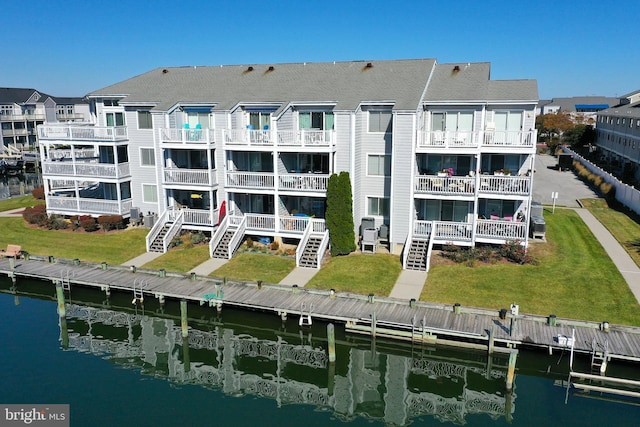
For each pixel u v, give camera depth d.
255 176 33.31
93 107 42.28
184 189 35.31
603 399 19.64
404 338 23.14
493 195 30.05
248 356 24.08
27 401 19.92
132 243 35.59
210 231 36.09
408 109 29.97
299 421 19.05
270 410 19.78
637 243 32.53
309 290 26.53
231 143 33.25
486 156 32.19
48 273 30.17
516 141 30.20
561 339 20.56
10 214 44.88
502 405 19.67
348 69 37.81
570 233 34.88
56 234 38.16
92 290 29.58
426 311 24.27
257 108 34.47
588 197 46.34
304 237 31.78
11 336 25.52
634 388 19.75
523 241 30.08
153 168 38.38
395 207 31.72
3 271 30.77
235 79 39.69
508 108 30.70
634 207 40.50
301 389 21.42
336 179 31.16
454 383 21.53
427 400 20.47
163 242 33.91
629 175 55.81
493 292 26.11
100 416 19.03
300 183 32.53
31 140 97.44
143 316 27.98
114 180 38.12
